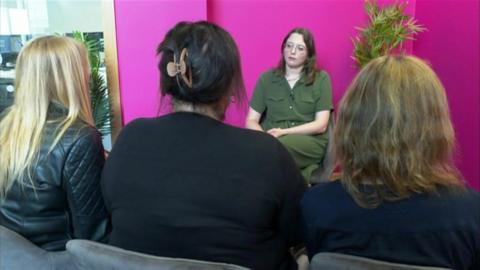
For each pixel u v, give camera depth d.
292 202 0.96
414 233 0.81
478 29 2.66
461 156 2.86
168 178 0.91
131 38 3.06
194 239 0.89
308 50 2.76
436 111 0.82
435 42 3.19
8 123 1.19
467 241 0.81
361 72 0.89
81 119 1.24
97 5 3.05
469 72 2.76
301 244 1.09
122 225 0.95
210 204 0.88
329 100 2.76
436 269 0.74
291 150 2.54
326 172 2.58
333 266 0.80
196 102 0.96
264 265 0.95
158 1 2.99
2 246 1.09
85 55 1.29
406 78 0.83
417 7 3.46
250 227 0.89
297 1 3.31
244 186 0.88
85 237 1.22
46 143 1.16
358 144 0.85
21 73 1.19
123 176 0.95
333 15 3.38
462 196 0.82
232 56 0.96
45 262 1.08
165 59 0.96
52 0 3.05
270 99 2.84
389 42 3.15
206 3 3.01
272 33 3.33
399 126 0.81
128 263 0.85
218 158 0.90
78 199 1.19
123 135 1.01
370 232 0.84
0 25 3.07
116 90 3.13
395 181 0.82
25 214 1.19
